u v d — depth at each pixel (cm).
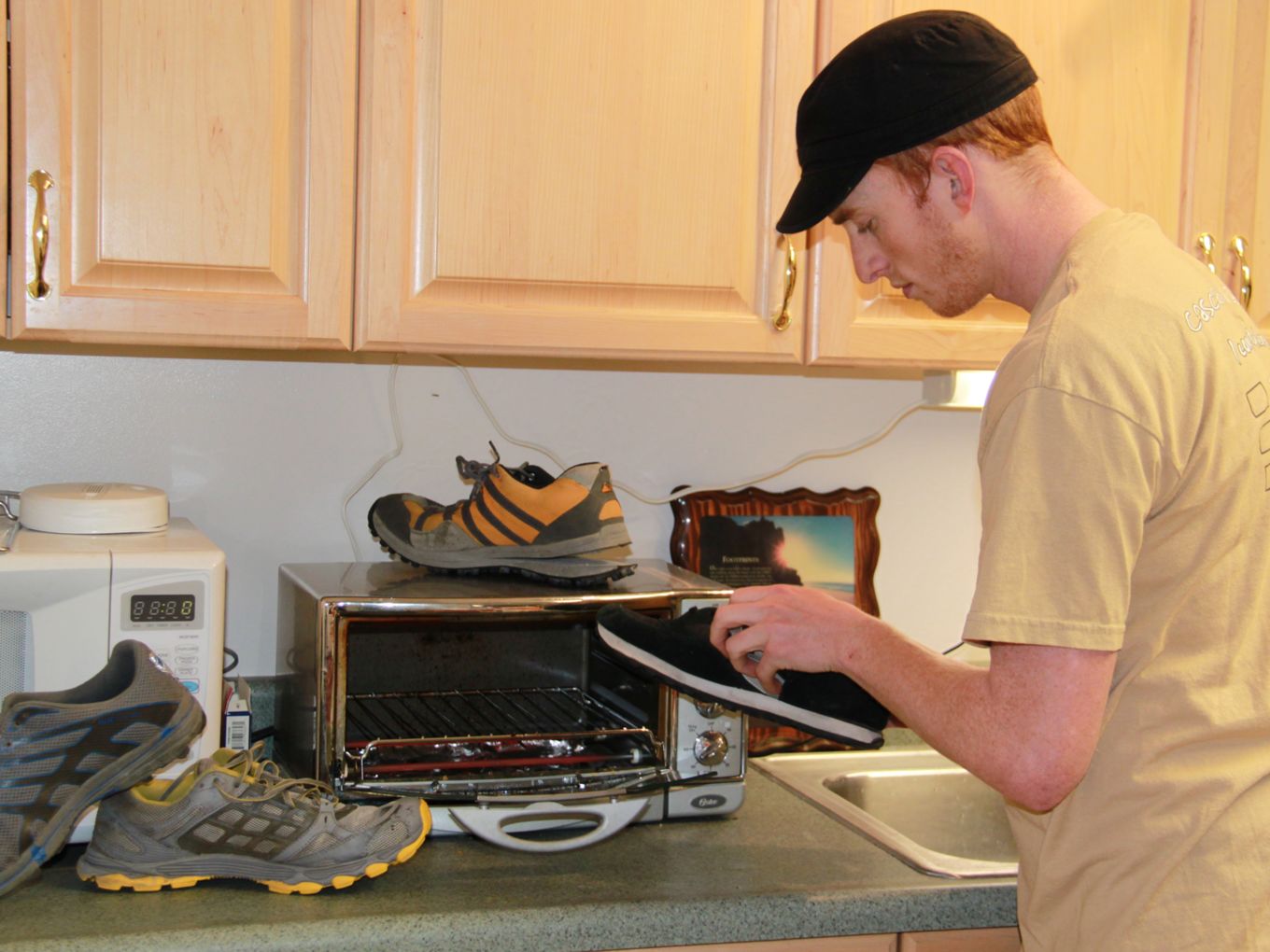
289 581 141
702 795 134
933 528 183
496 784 125
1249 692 92
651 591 134
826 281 136
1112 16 143
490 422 163
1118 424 82
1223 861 91
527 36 126
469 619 125
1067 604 82
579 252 129
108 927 102
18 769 104
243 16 118
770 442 175
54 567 111
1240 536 91
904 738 176
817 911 114
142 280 117
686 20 131
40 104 112
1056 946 99
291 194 121
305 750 129
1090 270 89
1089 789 95
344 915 106
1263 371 92
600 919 109
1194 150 146
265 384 154
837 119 97
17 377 146
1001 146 95
